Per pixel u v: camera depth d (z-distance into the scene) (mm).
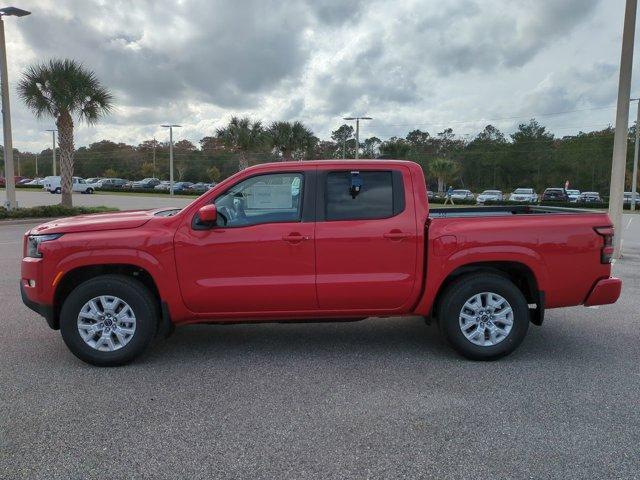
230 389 4262
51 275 4684
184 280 4754
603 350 5250
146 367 4777
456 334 4875
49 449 3312
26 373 4613
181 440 3422
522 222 4887
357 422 3672
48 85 20797
